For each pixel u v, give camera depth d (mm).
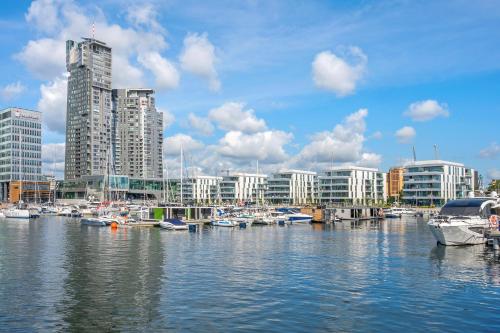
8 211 162500
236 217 133875
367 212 168875
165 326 30359
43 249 68500
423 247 72438
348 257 61062
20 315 32688
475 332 29203
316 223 142375
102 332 29297
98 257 60094
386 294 38969
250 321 31328
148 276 46625
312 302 36281
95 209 168500
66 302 36156
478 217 73812
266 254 63938
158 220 124000
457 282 43906
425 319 31859
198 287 41500
